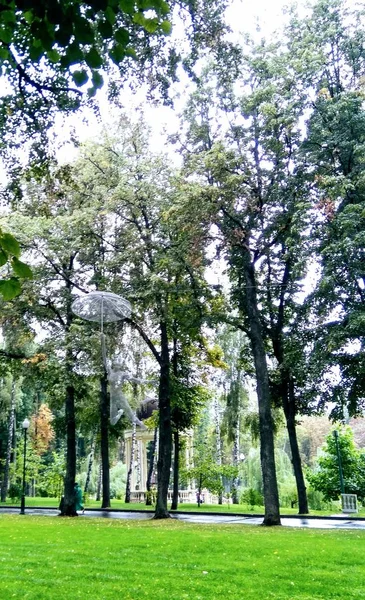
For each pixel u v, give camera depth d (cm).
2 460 4494
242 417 3628
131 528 1712
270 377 2661
